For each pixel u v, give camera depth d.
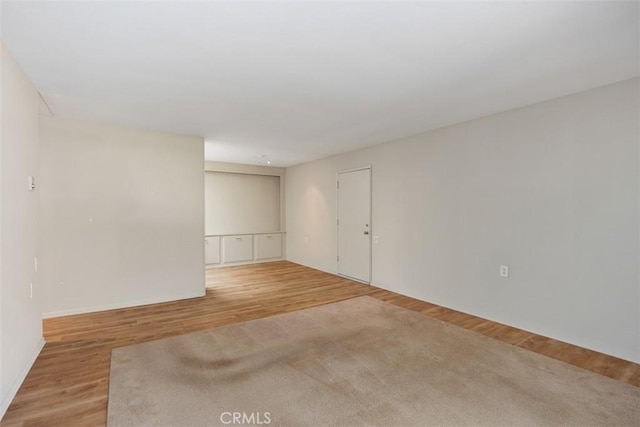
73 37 1.88
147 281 4.04
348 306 3.97
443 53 2.10
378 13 1.66
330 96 2.86
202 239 4.45
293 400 1.99
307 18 1.70
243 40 1.93
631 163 2.49
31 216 2.50
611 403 1.97
